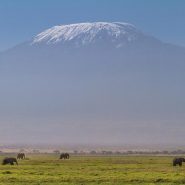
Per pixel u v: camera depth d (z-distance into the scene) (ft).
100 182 466.70
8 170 603.26
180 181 474.08
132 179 484.74
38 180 478.18
